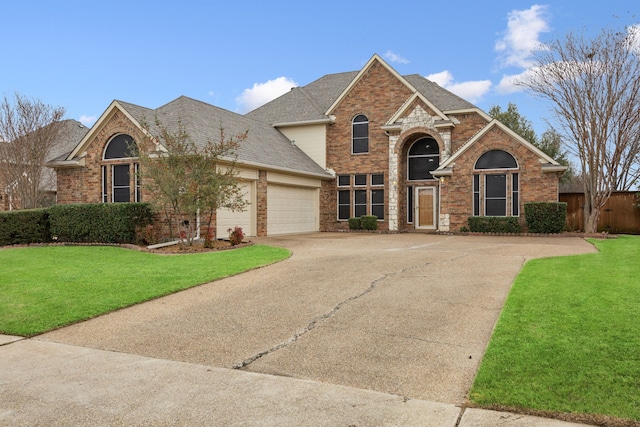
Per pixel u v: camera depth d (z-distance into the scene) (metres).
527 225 19.86
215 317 7.11
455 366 4.97
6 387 4.70
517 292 7.70
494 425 3.70
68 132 25.39
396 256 12.41
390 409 4.04
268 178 21.27
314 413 4.00
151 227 15.66
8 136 21.81
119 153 18.88
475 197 21.11
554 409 3.87
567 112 20.86
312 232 25.05
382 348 5.57
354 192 26.34
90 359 5.53
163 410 4.11
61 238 16.41
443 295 7.89
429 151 25.34
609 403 3.91
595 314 6.22
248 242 16.19
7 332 6.65
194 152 14.58
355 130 26.41
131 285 9.10
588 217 20.61
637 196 21.38
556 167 19.56
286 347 5.72
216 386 4.62
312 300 7.87
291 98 29.55
